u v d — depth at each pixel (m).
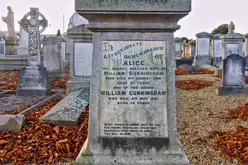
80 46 7.44
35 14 8.03
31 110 5.69
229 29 14.27
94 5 2.51
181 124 4.87
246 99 7.27
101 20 2.61
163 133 2.72
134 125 2.72
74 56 7.43
